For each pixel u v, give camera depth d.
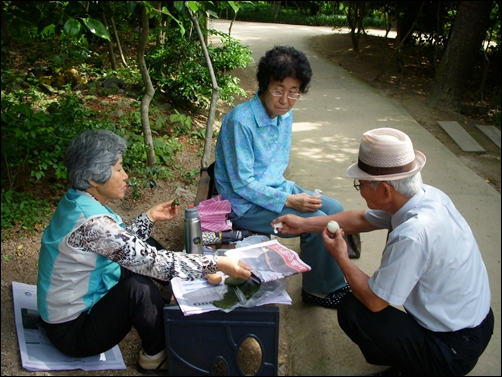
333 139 5.99
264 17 22.44
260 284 2.31
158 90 6.43
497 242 3.75
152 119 5.71
